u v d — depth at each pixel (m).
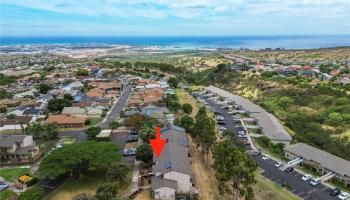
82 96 166.75
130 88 199.62
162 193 68.00
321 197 76.75
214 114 150.50
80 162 74.56
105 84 196.25
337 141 124.81
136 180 77.31
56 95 168.00
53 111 142.00
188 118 116.25
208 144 89.81
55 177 73.88
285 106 173.38
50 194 71.38
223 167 69.25
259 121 134.75
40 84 198.25
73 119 125.94
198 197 71.06
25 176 78.44
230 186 77.31
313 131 133.62
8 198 70.19
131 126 119.31
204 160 91.38
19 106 148.50
